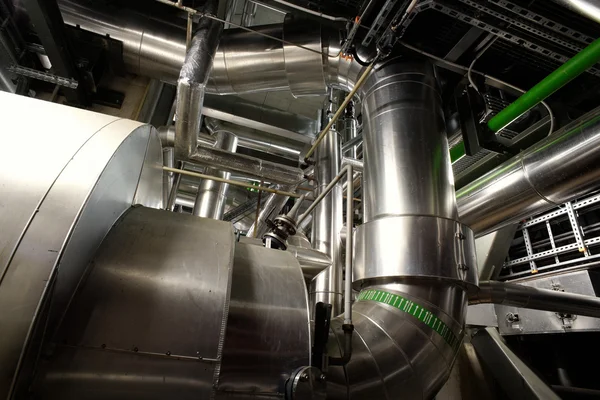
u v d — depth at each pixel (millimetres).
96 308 698
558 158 1523
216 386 689
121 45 2025
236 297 871
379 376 1065
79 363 645
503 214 1831
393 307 1218
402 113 1523
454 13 1351
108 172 796
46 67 2129
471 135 1755
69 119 892
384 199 1400
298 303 923
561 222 2623
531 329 2436
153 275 772
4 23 1765
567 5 1081
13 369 540
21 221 647
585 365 2535
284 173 2145
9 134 773
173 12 2064
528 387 2039
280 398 776
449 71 1836
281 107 3205
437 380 1161
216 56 1898
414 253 1234
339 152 2629
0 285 584
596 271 2330
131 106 2307
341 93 2809
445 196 1393
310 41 1777
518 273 2805
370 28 1567
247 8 2469
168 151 2375
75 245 681
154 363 681
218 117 2934
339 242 2287
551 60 1626
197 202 2801
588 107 1796
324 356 938
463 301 1288
